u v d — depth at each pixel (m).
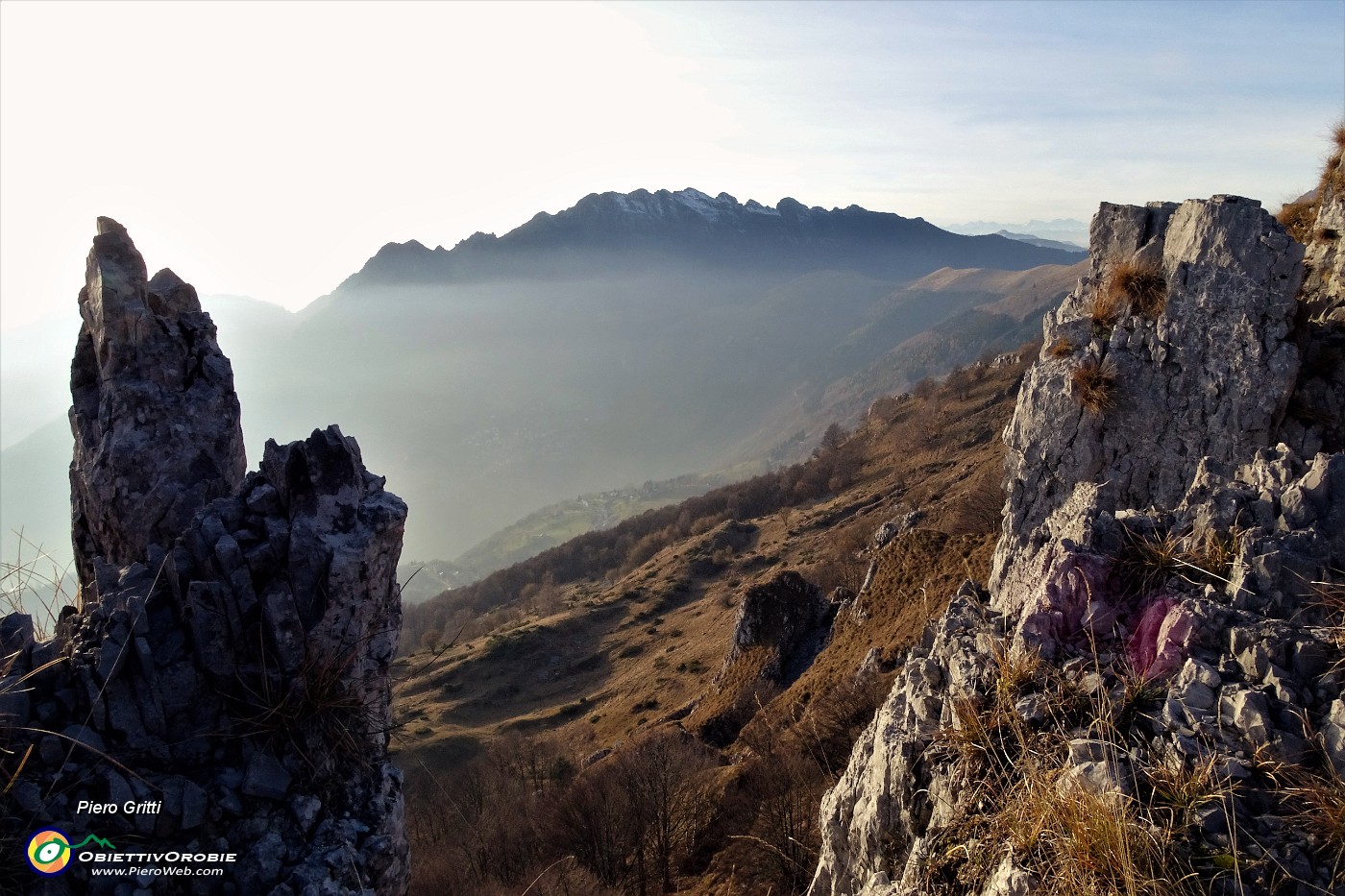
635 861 26.19
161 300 8.96
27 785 6.13
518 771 46.78
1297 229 21.00
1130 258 17.03
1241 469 7.39
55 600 7.50
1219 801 4.81
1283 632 5.47
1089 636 6.33
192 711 6.83
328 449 7.30
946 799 6.15
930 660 7.34
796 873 18.33
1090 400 16.44
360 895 6.40
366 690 7.38
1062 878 4.78
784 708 41.34
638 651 98.94
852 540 100.56
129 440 8.47
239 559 7.01
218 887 6.24
